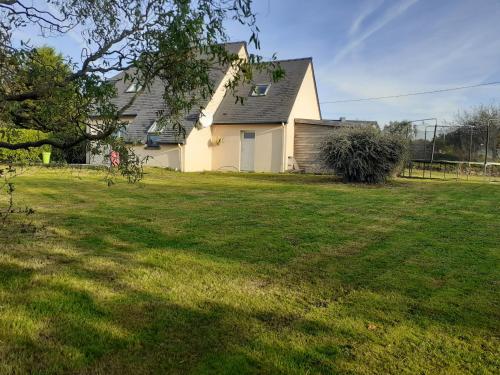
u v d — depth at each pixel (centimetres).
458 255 494
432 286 388
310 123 1877
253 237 561
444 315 324
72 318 296
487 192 1195
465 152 1997
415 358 260
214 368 241
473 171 2059
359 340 281
